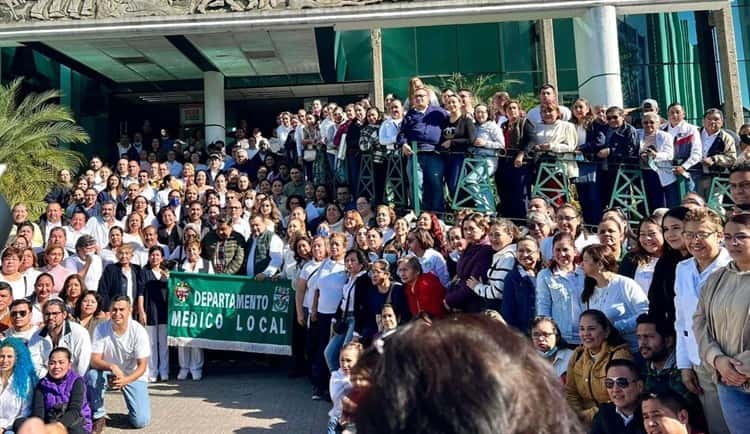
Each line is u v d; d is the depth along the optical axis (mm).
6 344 6109
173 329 9352
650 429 4129
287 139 15633
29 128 15727
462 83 21594
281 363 10242
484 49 22453
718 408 4129
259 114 24750
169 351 9852
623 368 4457
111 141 22969
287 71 20969
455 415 854
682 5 14586
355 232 9477
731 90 20797
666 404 4109
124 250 9203
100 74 20500
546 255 6711
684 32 21891
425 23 15219
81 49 17469
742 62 21625
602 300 5309
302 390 8500
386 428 875
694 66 21734
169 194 12375
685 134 9305
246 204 12492
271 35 16641
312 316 8438
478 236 6863
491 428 854
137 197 11500
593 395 4887
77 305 7848
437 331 961
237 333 9383
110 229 10219
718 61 21453
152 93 22891
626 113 11508
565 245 5668
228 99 23828
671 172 9133
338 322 7684
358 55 22422
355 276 7812
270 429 6902
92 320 7891
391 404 879
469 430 847
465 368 895
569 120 10211
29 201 14281
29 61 19016
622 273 5867
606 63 14477
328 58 19375
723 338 3934
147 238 9938
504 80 22219
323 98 24016
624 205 9398
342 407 1001
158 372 9336
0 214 1541
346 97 24078
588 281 5438
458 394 868
